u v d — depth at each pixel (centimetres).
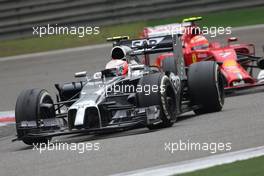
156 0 10231
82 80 4466
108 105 3797
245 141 3250
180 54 4478
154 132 3781
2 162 3378
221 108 4450
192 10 10238
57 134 3684
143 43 4441
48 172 2961
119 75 4069
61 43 9856
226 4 10231
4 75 8131
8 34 10238
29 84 7338
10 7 10219
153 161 2981
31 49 9706
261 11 10144
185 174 2683
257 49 7725
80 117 3625
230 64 5359
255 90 5528
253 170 2689
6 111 5947
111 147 3412
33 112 3781
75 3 10188
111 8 10188
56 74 7712
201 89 4347
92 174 2831
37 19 10225
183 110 4247
